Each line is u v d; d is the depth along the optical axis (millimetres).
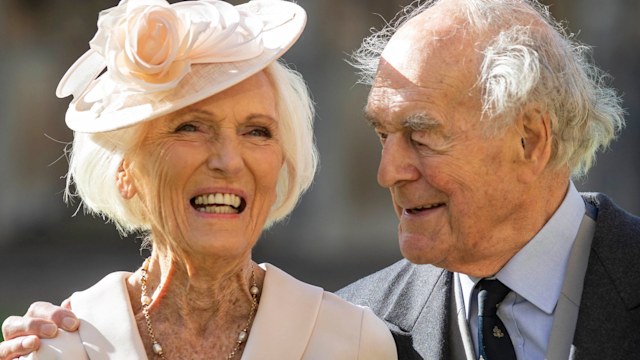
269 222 5785
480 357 5863
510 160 5629
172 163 5168
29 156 31406
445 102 5539
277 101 5445
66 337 5371
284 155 5566
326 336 5543
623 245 5715
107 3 31891
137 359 5289
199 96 5031
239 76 5082
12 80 31406
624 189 27266
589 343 5547
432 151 5594
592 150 6039
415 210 5801
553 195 5797
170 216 5242
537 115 5625
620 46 27828
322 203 30391
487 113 5527
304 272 26734
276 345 5426
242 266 5488
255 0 5562
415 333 6117
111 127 5102
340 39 30062
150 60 4949
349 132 30516
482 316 5871
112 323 5383
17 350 5316
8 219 30812
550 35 5777
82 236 30781
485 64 5535
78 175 5496
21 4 31359
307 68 30156
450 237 5719
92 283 25516
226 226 5230
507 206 5680
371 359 5586
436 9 5766
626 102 27562
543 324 5781
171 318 5469
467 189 5609
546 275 5785
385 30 6406
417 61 5598
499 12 5688
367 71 6297
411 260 5816
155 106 5074
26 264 27781
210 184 5207
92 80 5352
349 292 6621
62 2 31688
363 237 30141
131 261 28062
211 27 5094
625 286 5609
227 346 5461
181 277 5426
